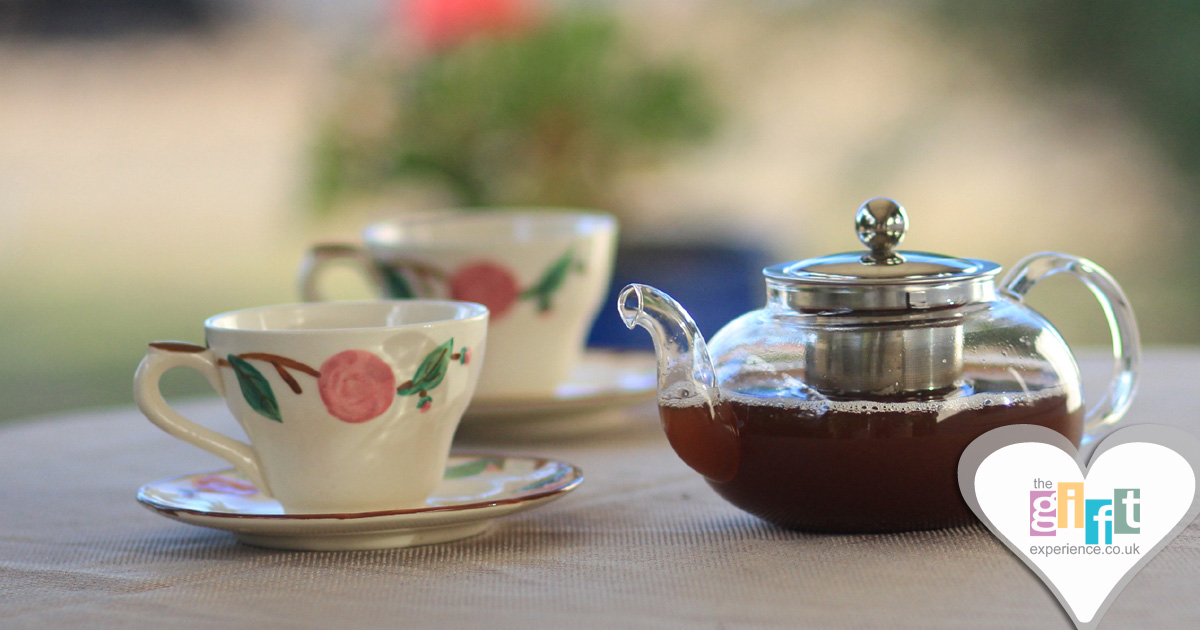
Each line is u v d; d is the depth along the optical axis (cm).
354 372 88
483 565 85
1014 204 418
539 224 118
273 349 87
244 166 575
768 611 80
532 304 110
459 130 203
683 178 260
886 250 87
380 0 244
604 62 206
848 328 86
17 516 94
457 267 109
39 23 582
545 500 88
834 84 415
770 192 398
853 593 81
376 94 207
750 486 87
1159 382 111
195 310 448
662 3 304
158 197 586
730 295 181
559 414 106
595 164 206
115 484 100
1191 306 382
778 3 392
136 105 592
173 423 89
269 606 82
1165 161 408
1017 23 405
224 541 90
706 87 215
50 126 583
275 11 570
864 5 409
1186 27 391
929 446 85
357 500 89
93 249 549
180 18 590
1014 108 415
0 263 534
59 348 414
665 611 80
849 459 85
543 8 214
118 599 83
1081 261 92
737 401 87
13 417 339
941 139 418
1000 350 87
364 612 81
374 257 111
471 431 107
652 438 105
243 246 544
